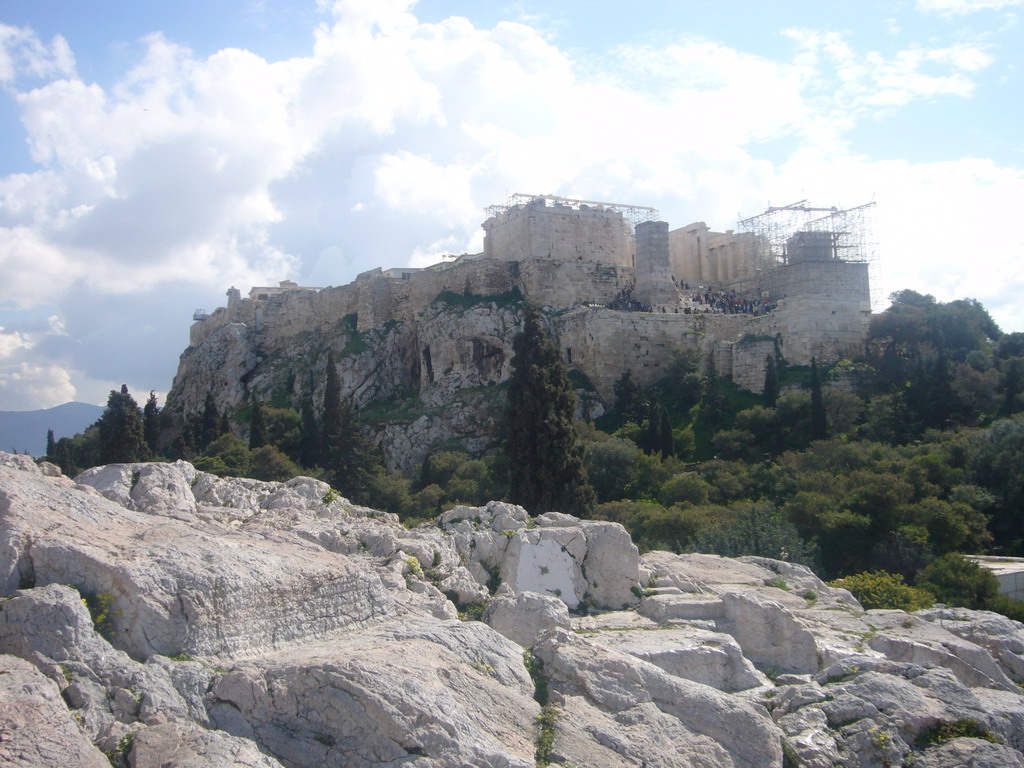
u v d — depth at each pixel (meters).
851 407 71.88
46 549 12.23
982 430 63.22
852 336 83.75
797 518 46.09
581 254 100.12
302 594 13.77
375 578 15.36
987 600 35.84
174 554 12.99
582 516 44.59
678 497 56.72
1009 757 15.68
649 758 13.02
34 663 10.75
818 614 21.88
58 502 13.97
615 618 19.62
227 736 10.60
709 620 19.36
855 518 44.88
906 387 75.75
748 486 60.03
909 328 82.69
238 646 12.60
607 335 86.00
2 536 12.28
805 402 71.62
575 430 46.31
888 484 47.47
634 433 72.44
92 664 11.05
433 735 11.39
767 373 78.25
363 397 100.62
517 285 98.25
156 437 78.31
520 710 13.05
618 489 61.19
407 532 20.28
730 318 89.38
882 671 17.73
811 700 16.56
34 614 11.14
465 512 22.12
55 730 9.71
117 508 15.02
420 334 97.25
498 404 85.31
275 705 11.47
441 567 19.12
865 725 15.99
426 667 12.63
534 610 17.17
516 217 100.69
